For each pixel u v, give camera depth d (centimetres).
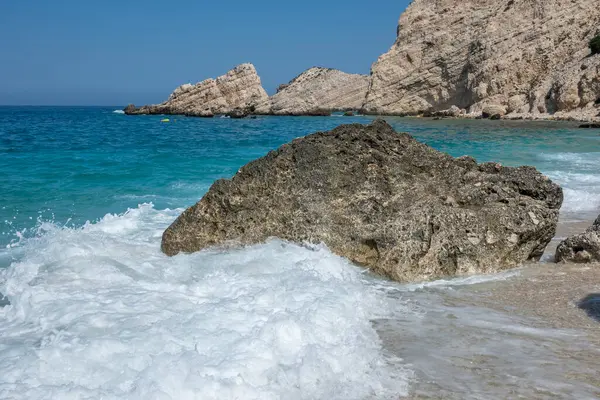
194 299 561
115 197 1262
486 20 6719
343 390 390
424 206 744
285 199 791
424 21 7200
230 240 772
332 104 8756
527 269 713
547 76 5738
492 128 4122
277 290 566
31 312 522
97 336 451
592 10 5856
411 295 616
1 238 867
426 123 5100
